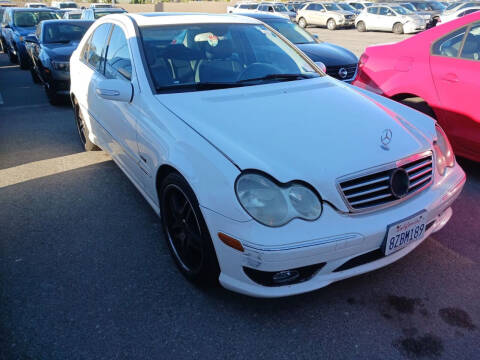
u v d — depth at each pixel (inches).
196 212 87.6
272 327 87.8
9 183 161.6
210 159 85.4
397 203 88.4
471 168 168.1
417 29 799.7
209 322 89.4
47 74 280.7
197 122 96.1
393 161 88.7
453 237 118.7
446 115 157.9
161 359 80.5
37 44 320.8
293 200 78.9
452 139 158.7
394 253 90.9
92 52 164.2
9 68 497.0
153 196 113.5
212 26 136.8
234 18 146.7
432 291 97.3
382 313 91.1
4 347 83.3
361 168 85.0
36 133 226.5
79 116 191.3
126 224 129.6
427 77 163.0
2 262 111.1
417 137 99.6
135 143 116.5
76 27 341.1
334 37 753.6
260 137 89.7
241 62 127.6
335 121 99.3
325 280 84.0
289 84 121.3
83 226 128.8
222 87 116.0
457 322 88.3
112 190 153.4
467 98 150.1
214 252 87.0
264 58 132.6
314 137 91.3
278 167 81.4
